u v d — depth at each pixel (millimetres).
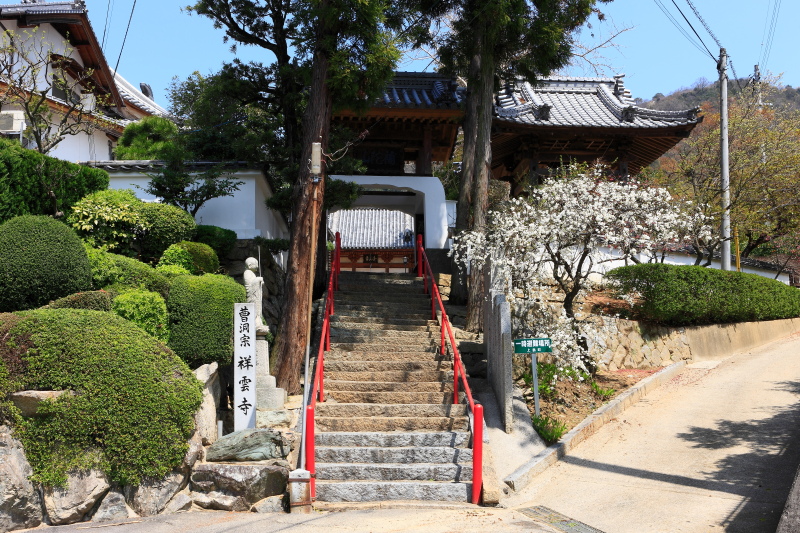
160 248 11508
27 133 13539
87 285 8758
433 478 8523
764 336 18172
